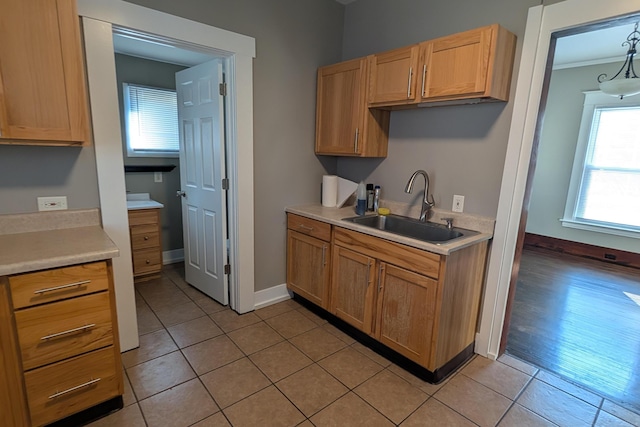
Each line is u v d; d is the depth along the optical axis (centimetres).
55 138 152
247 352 222
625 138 427
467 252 195
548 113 481
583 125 454
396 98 223
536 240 509
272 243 284
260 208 270
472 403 182
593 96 441
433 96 203
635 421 174
